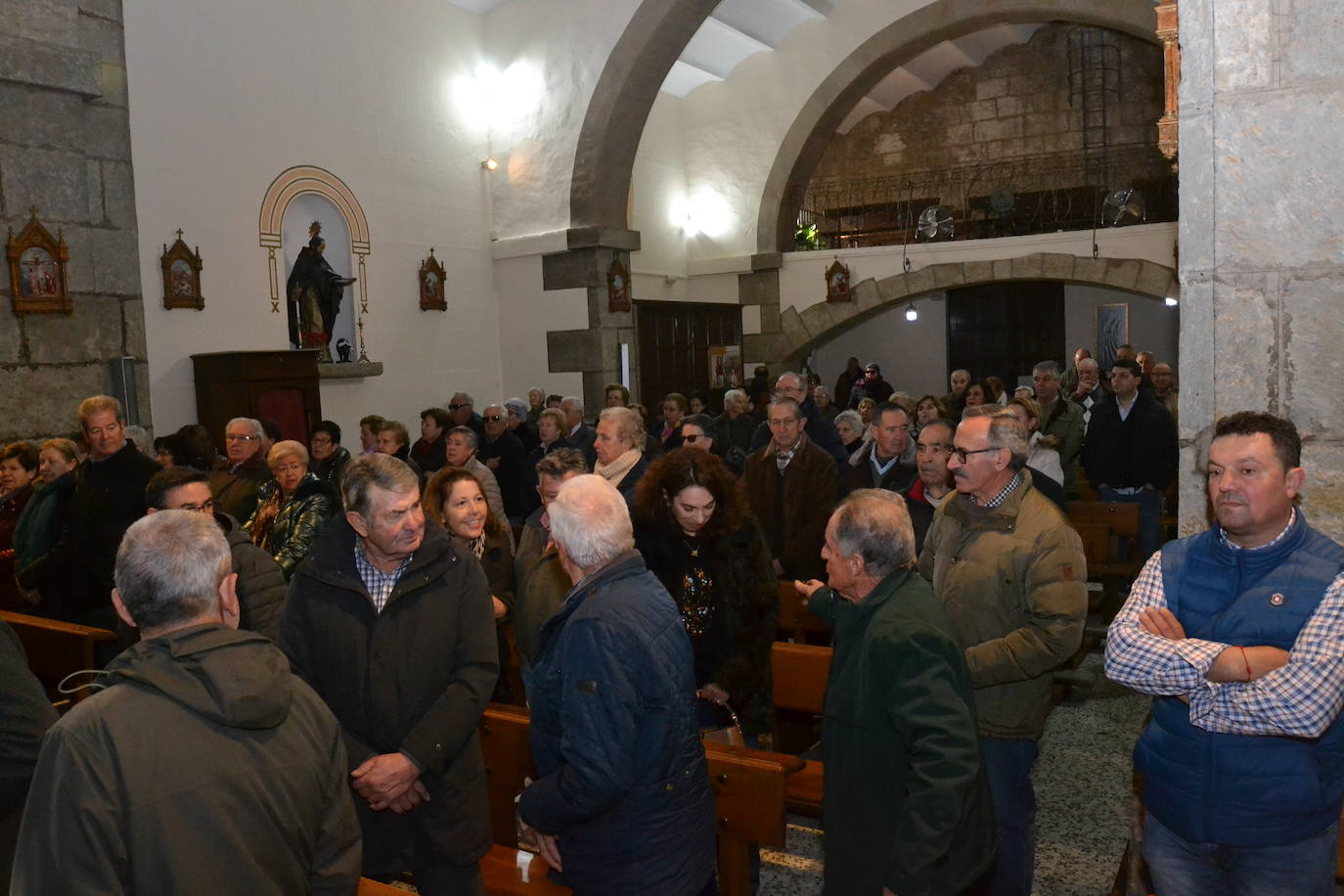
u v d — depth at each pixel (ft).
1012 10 42.65
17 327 19.97
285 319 28.96
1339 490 7.91
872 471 16.47
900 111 58.18
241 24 27.66
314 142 29.86
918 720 6.51
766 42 47.50
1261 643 6.09
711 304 48.34
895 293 48.26
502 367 37.29
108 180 21.56
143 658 5.29
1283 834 6.18
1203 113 8.24
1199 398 8.40
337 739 5.83
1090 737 14.03
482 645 8.35
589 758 6.64
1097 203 52.21
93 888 4.73
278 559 12.23
